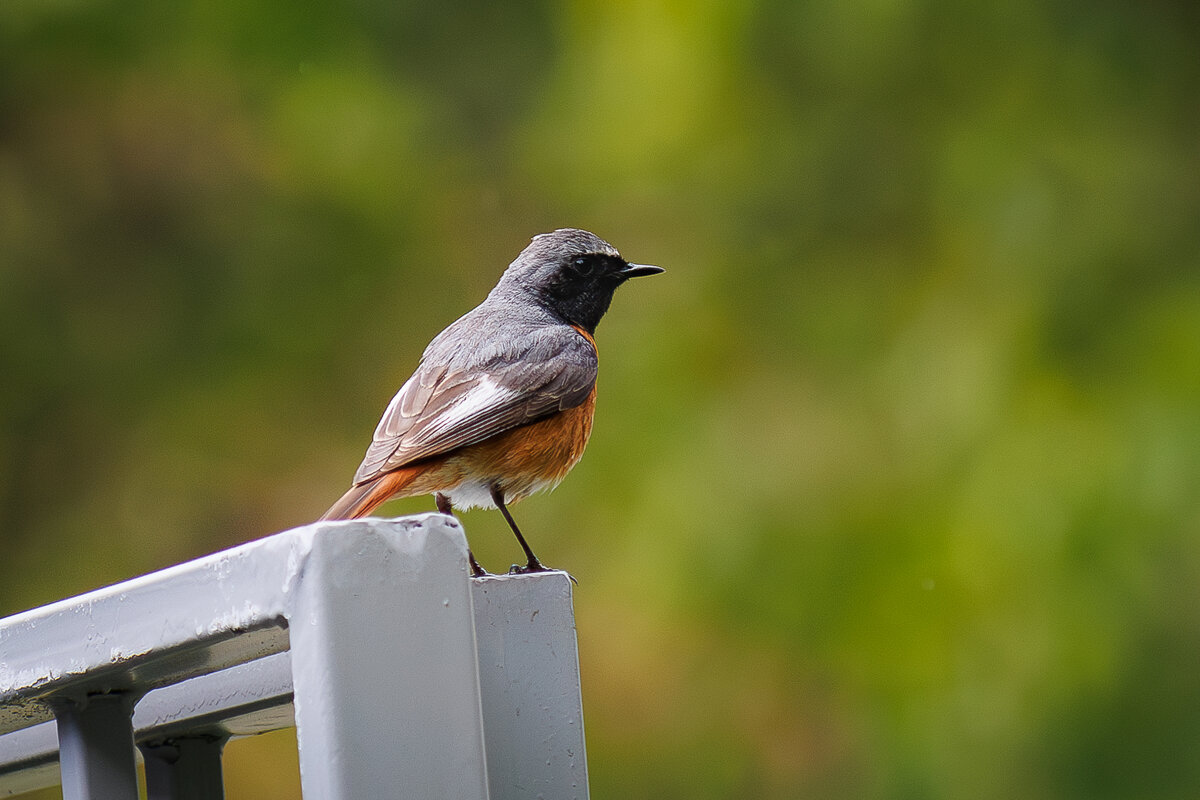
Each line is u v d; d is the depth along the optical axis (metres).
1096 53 14.93
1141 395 13.32
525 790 3.44
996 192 14.44
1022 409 13.43
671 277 15.30
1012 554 12.76
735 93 15.62
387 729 2.68
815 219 15.30
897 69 15.24
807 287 15.04
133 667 3.03
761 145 15.59
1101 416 13.34
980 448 13.30
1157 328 13.66
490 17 16.98
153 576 2.94
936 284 14.44
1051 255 14.12
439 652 2.75
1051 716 12.48
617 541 13.53
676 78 15.67
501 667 3.48
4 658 3.16
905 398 13.91
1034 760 12.42
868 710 12.68
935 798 12.38
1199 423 12.94
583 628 13.28
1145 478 12.84
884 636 12.74
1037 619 12.55
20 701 3.17
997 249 14.26
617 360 14.77
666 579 13.23
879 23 15.15
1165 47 14.92
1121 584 12.59
